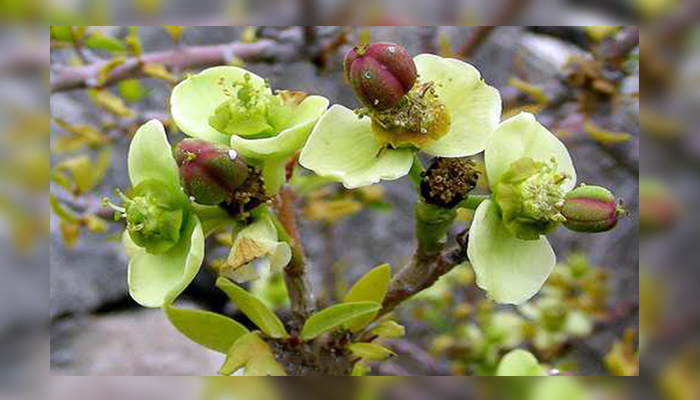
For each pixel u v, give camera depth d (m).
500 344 0.20
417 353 0.19
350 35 0.19
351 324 0.13
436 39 0.21
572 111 0.20
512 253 0.12
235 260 0.12
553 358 0.20
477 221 0.12
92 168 0.20
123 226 0.20
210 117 0.13
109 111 0.19
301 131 0.13
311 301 0.13
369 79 0.12
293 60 0.19
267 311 0.12
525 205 0.12
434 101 0.13
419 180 0.13
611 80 0.19
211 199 0.12
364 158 0.13
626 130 0.21
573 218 0.12
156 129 0.12
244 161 0.12
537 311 0.20
